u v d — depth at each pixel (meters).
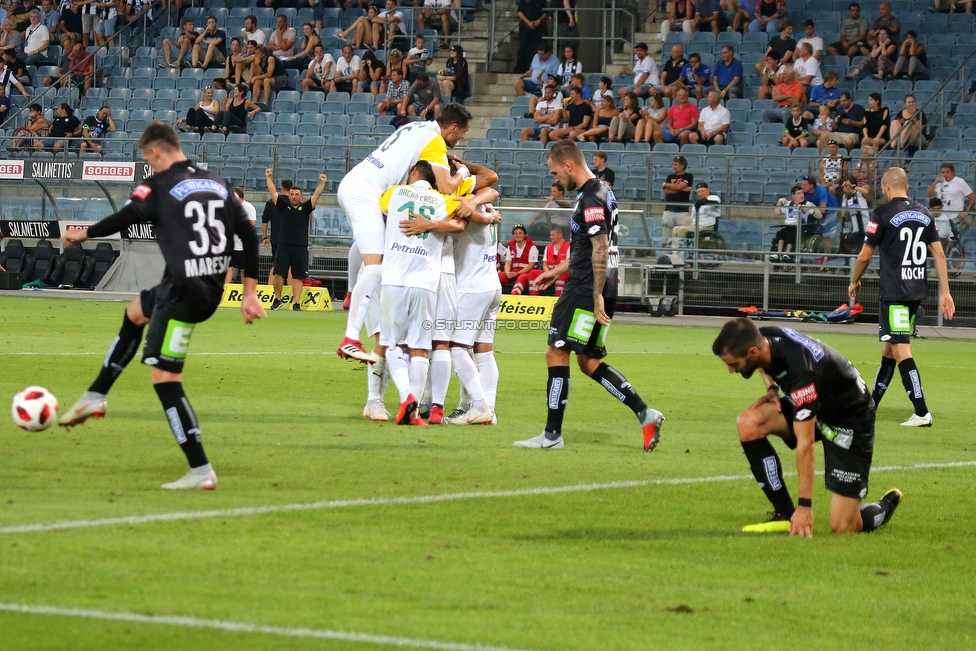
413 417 34.28
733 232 88.50
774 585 18.70
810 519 21.94
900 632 16.48
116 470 25.52
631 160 100.44
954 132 98.56
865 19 108.75
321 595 16.97
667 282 89.38
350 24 123.75
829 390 21.92
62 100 119.94
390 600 16.91
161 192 23.23
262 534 20.33
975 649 15.83
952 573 19.75
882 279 38.84
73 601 16.17
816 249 87.19
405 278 33.56
